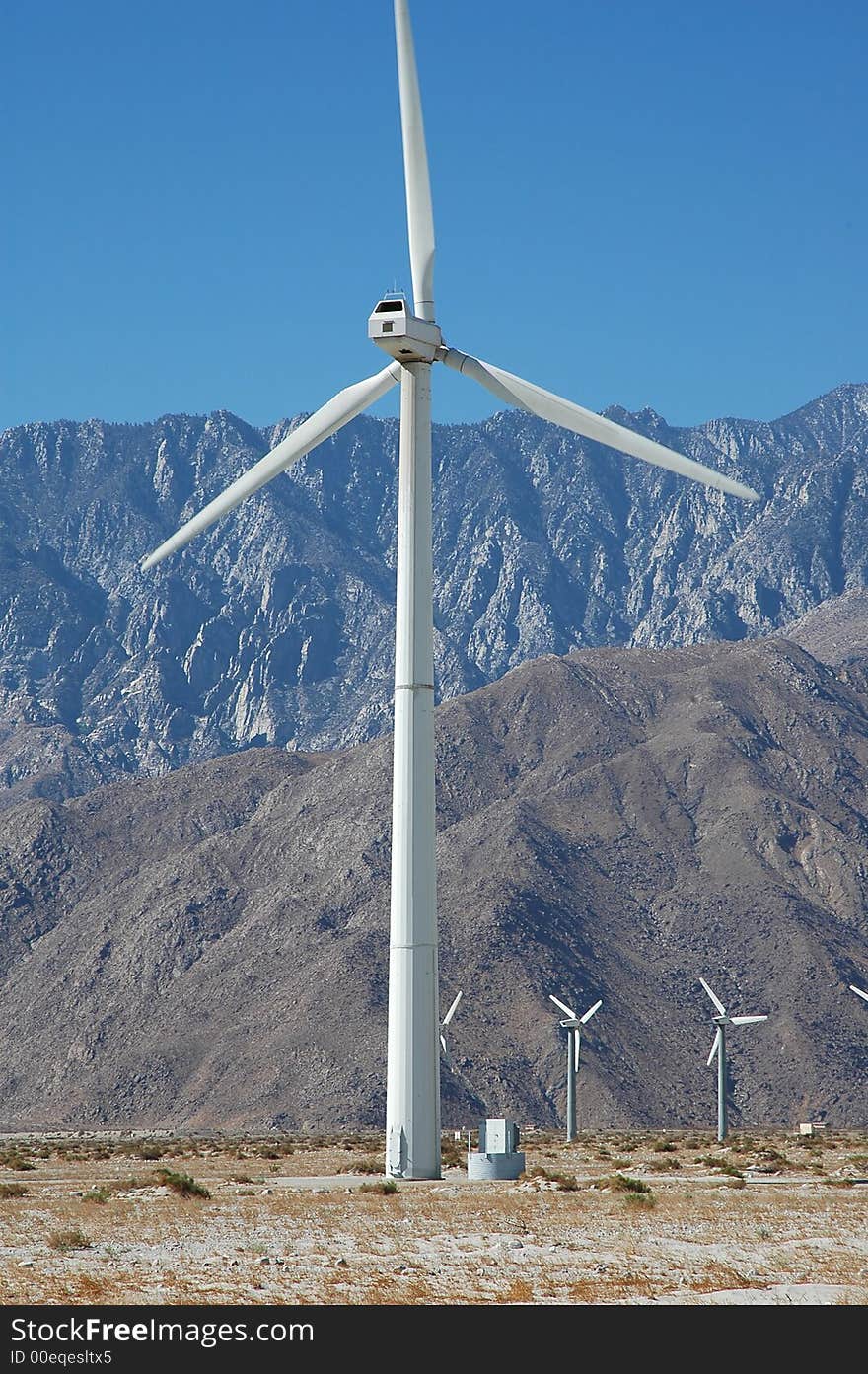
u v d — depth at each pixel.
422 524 106.06
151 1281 62.38
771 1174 141.38
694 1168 149.00
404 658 105.31
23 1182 138.00
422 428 107.00
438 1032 105.50
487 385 108.31
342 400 110.06
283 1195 107.50
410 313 106.00
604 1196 99.94
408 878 104.75
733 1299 59.19
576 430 108.75
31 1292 59.72
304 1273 64.75
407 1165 105.31
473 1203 93.75
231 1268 66.00
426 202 109.12
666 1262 68.50
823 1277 64.25
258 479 111.75
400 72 108.69
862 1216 87.38
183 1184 109.06
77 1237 73.56
